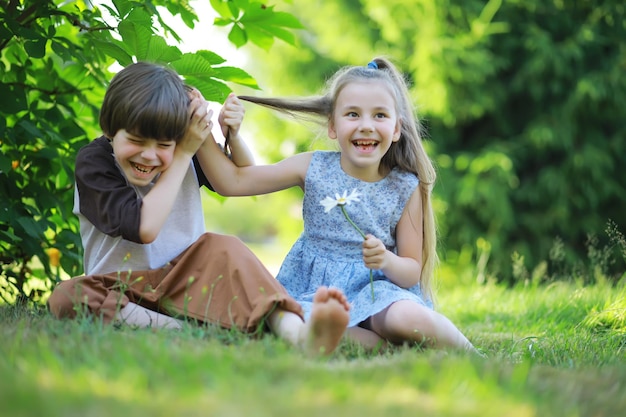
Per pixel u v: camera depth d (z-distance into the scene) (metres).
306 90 10.80
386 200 2.91
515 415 1.46
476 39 9.59
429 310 2.49
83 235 2.72
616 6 9.50
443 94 9.53
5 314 2.54
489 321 4.14
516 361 2.38
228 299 2.42
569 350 2.61
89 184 2.54
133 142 2.45
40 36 2.97
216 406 1.37
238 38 3.38
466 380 1.63
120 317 2.41
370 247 2.53
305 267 2.92
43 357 1.67
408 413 1.42
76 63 3.45
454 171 9.69
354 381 1.65
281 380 1.63
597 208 9.62
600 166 9.30
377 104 2.81
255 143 11.27
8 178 3.27
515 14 9.84
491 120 10.05
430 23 9.58
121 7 2.80
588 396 1.71
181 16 3.24
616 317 3.46
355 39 10.45
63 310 2.42
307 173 2.94
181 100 2.51
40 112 3.39
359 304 2.61
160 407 1.35
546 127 9.38
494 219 9.35
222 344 2.12
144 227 2.44
